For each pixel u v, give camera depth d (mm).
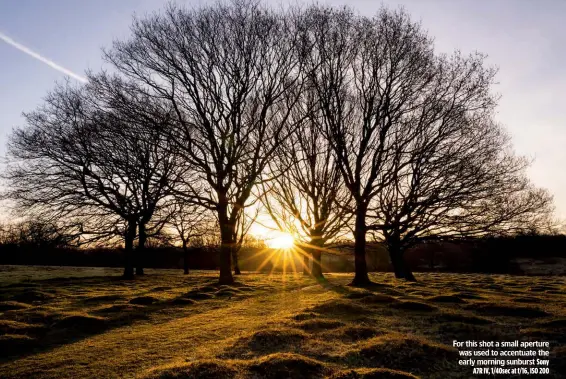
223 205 26500
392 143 24094
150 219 35969
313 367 7469
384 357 8133
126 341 10211
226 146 26609
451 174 23438
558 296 18141
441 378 7289
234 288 22797
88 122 29406
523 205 25578
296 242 34188
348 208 24859
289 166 26672
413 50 22656
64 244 32969
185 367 7375
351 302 14484
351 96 24609
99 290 23422
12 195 31000
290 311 13641
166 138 25062
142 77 25453
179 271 54438
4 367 8438
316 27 23953
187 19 24938
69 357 8961
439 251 62719
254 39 25000
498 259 58250
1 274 39125
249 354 8422
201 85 25469
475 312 12898
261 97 26188
